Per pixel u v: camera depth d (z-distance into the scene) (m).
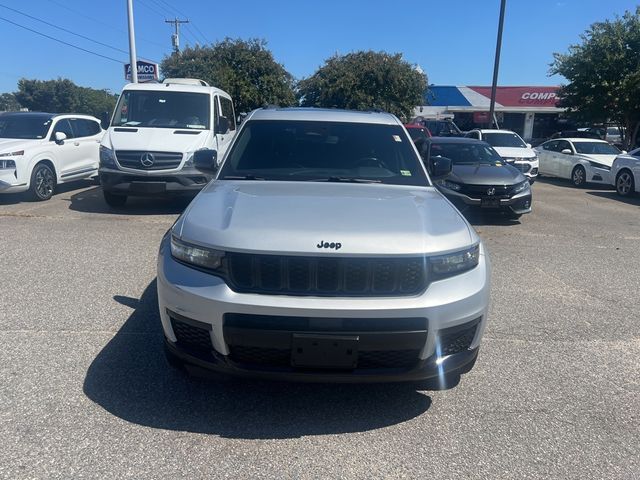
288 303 2.94
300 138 4.77
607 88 21.36
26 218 8.88
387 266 3.04
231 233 3.11
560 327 4.92
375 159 4.62
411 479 2.80
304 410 3.41
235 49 28.72
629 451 3.08
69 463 2.80
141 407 3.35
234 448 3.00
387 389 3.70
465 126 40.62
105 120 10.89
